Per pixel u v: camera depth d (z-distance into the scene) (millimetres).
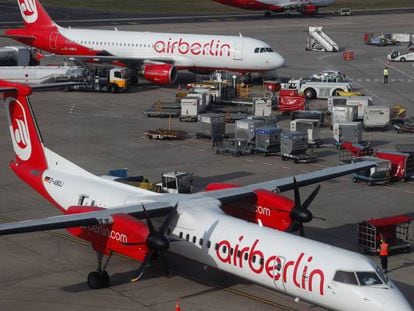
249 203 111000
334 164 172250
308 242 92375
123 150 185000
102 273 103562
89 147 187625
